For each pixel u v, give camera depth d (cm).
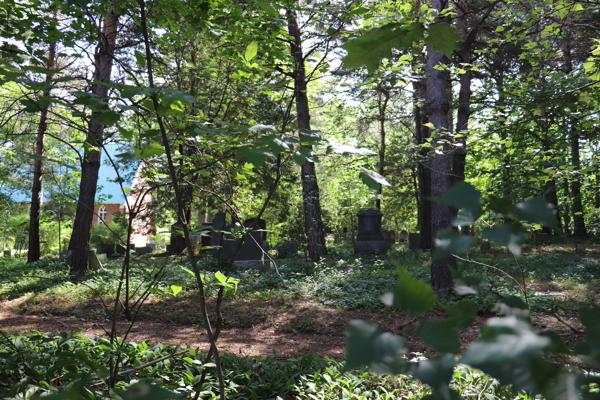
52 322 1071
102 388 373
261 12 418
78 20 374
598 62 585
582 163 748
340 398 517
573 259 2019
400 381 564
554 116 720
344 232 5075
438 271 1249
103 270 1717
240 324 1082
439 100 1289
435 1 1150
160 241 4450
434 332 69
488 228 70
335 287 1398
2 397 268
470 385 520
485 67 1872
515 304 85
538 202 70
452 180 1310
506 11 895
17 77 216
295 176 2298
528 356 50
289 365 624
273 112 1819
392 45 119
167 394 101
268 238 2678
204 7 415
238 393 505
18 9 372
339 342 946
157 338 945
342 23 348
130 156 250
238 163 342
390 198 4081
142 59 273
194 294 1333
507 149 752
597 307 66
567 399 51
